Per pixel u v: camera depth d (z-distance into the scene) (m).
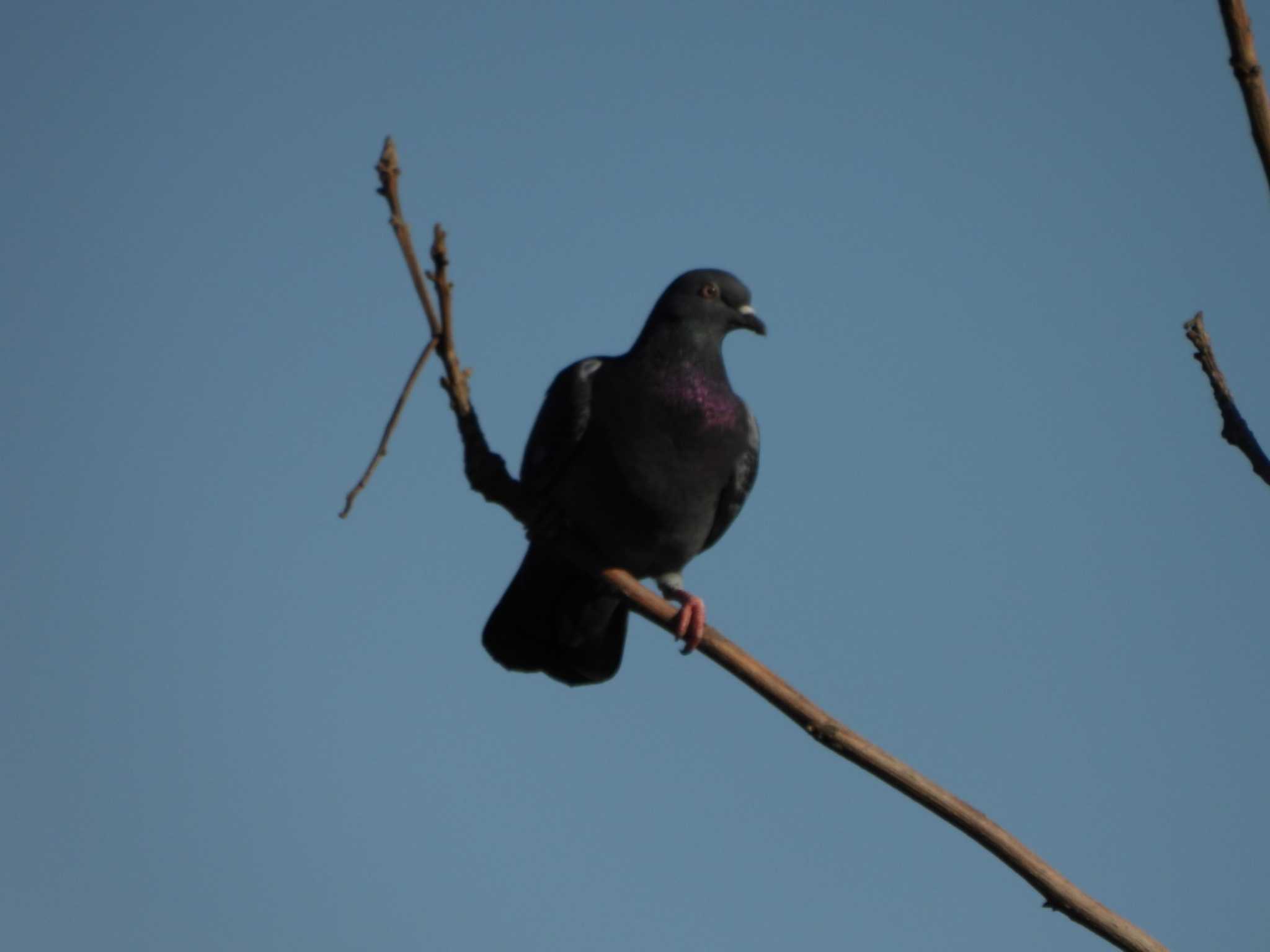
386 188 8.21
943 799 7.77
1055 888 7.52
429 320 8.43
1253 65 6.56
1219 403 7.92
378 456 8.17
